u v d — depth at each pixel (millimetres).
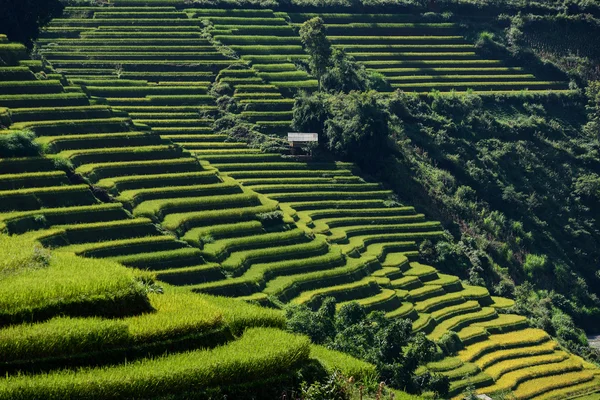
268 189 131125
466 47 192000
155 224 99500
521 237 149375
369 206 136250
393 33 192750
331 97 153750
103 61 157625
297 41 177000
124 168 109438
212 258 97500
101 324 46188
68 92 123500
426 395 79750
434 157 157500
